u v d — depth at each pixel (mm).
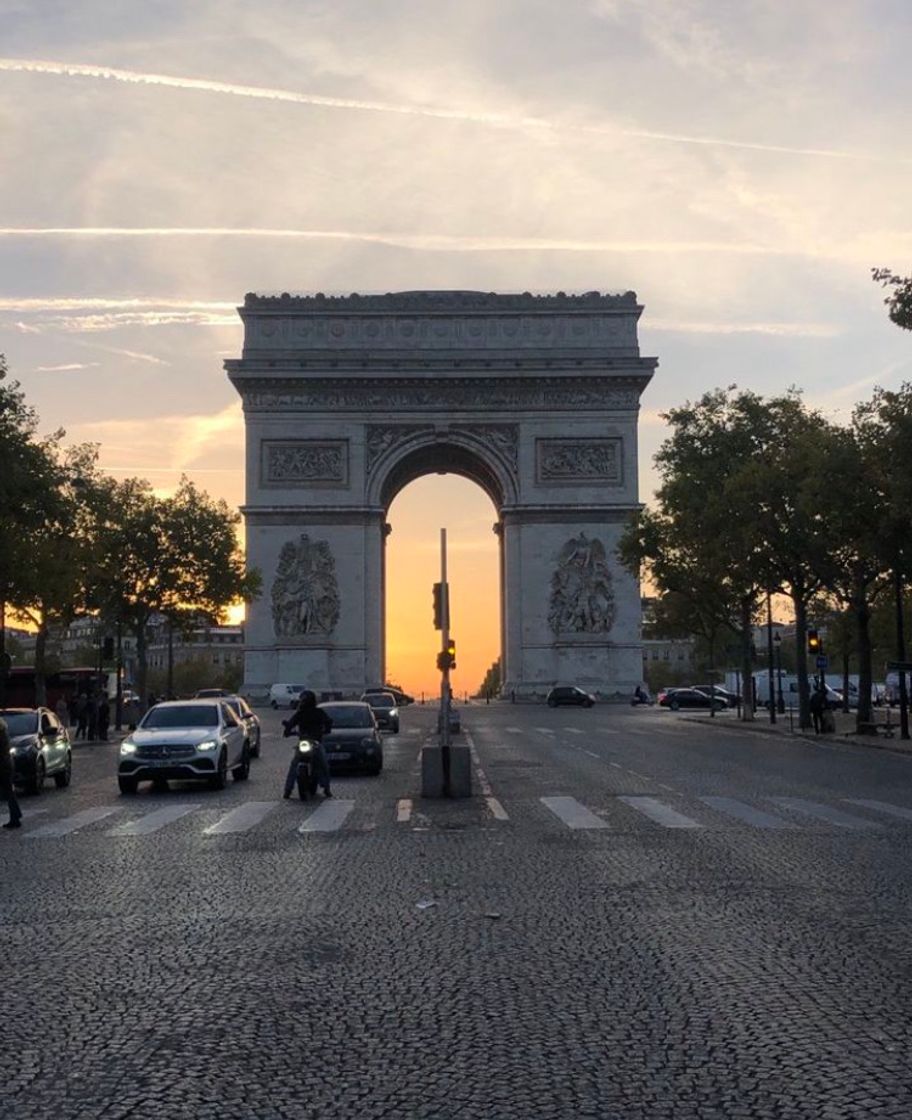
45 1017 12977
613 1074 10891
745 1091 10422
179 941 16594
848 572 73438
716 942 16047
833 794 36312
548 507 121625
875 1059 11203
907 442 55281
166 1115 10070
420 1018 12742
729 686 142000
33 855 25453
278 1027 12477
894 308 51906
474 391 122750
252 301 122875
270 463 121688
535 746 62031
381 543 125250
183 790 40219
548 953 15586
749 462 79562
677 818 30078
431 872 22031
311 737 36625
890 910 18078
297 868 22719
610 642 120938
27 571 66312
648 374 121875
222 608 105938
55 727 43031
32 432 69812
